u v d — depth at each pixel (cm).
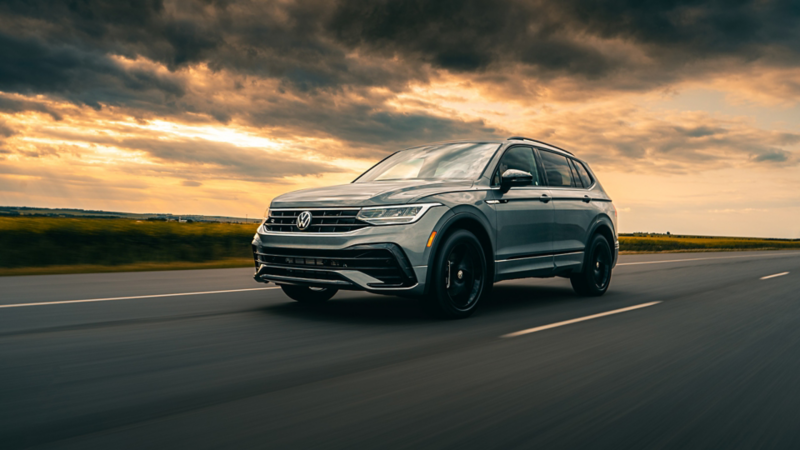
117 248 1138
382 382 309
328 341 416
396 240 476
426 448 220
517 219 586
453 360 362
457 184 541
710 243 3791
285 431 233
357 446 220
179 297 641
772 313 586
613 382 317
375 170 661
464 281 530
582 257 693
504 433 237
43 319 492
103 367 332
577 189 711
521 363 357
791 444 231
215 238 1312
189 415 251
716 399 289
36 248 1034
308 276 502
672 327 497
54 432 229
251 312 544
